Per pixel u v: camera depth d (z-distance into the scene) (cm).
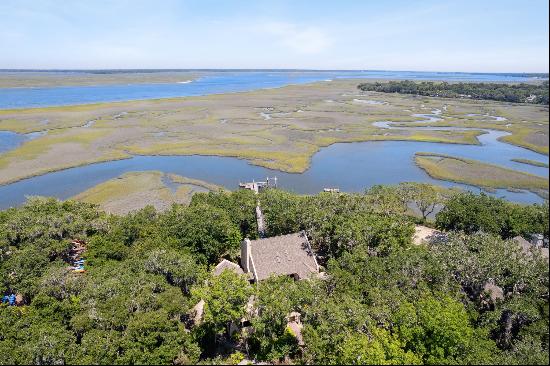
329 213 7512
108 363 4403
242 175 13325
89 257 6881
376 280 5509
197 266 6325
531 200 11100
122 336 4653
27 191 11762
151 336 4584
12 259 6431
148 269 5966
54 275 5766
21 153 15100
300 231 7431
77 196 11431
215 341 5450
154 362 4484
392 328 4744
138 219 7769
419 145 17100
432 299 4894
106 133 18550
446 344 4516
